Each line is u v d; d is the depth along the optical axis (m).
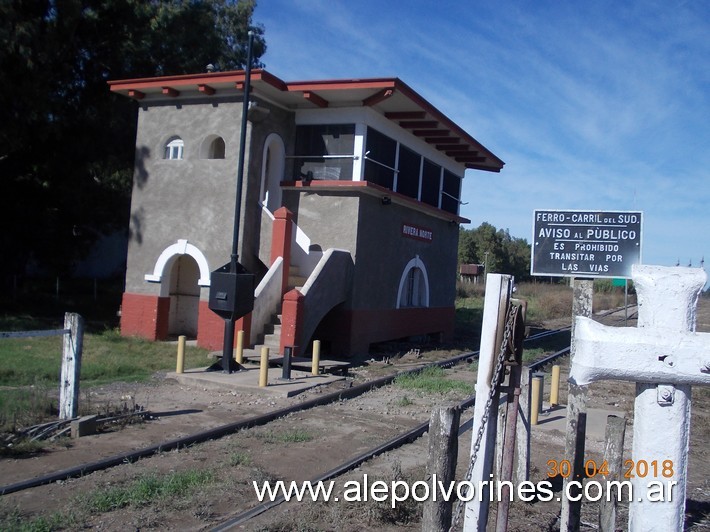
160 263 17.83
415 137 20.56
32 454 7.45
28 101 18.11
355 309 17.31
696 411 12.98
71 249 25.84
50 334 8.33
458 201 24.66
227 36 30.19
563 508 5.38
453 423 4.39
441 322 23.61
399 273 19.97
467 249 60.97
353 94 16.81
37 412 8.72
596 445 9.38
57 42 19.20
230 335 12.98
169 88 17.50
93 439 8.19
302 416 10.30
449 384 13.66
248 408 10.53
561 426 10.43
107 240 36.47
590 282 5.89
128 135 23.31
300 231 17.31
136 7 21.36
